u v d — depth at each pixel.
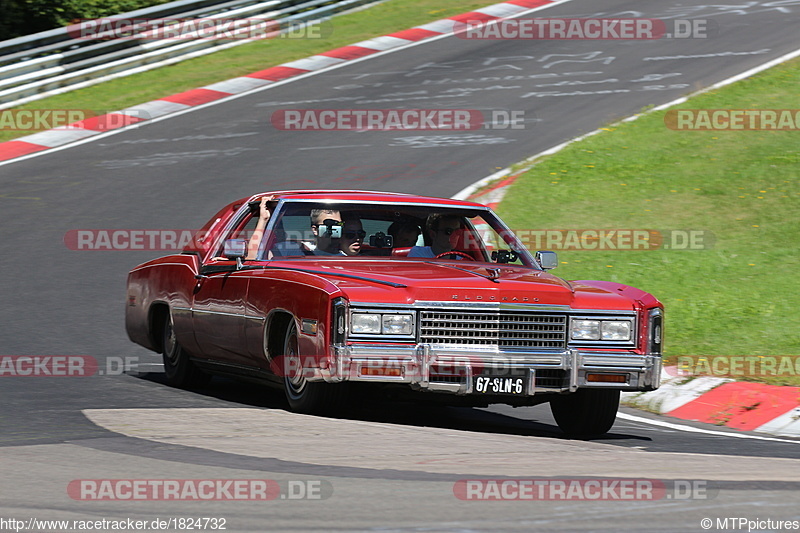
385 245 25.89
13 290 39.22
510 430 24.94
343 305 21.80
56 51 76.12
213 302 26.02
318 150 61.31
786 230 46.78
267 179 55.53
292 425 21.69
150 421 22.05
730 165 56.03
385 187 53.78
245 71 80.50
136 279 30.45
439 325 22.28
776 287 40.28
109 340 34.16
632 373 23.41
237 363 25.69
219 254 27.22
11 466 17.34
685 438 24.69
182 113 69.94
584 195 52.81
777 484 17.50
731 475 18.38
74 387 27.14
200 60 83.88
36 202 51.62
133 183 55.03
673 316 37.50
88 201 51.91
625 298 23.83
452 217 27.09
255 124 67.19
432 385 22.03
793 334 35.28
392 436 21.02
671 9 97.44
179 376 28.25
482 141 62.53
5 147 62.09
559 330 23.14
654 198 52.12
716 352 33.56
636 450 21.78
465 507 15.02
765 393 28.94
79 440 19.78
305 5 94.25
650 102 68.88
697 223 48.38
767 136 60.28
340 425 21.92
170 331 28.64
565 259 44.00
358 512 14.61
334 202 26.39
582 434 24.80
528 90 73.81
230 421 22.09
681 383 30.56
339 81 77.75
